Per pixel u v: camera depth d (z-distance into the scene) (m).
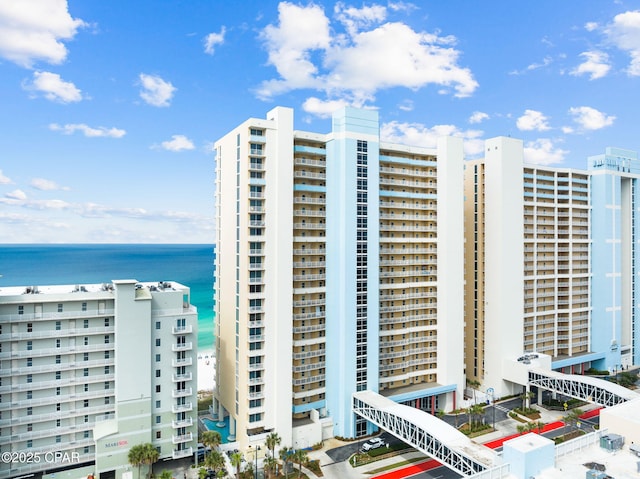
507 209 108.94
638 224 135.25
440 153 101.31
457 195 101.62
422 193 102.75
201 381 130.25
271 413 79.56
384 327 98.25
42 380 68.19
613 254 130.38
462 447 62.94
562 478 46.94
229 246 86.31
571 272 127.56
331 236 88.31
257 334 79.19
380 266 97.38
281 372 79.94
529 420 95.81
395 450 81.31
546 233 123.44
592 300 131.75
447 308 100.44
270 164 79.81
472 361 116.25
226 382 87.62
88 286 78.44
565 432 89.12
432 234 104.69
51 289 75.25
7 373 65.62
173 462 76.56
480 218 114.19
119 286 69.56
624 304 135.25
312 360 88.81
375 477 72.62
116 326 69.44
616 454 52.22
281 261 80.19
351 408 86.50
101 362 71.19
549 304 124.94
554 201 124.62
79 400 70.12
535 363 105.69
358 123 87.69
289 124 81.19
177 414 74.56
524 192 118.56
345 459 78.62
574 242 128.25
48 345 68.50
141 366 70.88
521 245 111.62
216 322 94.94
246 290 78.12
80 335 69.69
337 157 87.38
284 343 80.25
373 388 89.62
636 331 136.00
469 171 117.25
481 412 90.69
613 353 130.50
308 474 73.50
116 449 69.19
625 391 86.12
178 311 74.81
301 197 88.12
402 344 99.00
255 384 78.19
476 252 115.44
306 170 89.81
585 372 127.75
